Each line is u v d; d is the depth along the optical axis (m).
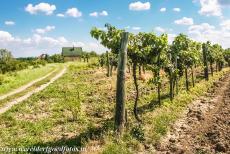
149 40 18.67
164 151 14.20
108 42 17.41
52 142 15.35
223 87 36.50
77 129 18.06
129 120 18.58
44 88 39.00
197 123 19.25
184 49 29.19
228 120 19.67
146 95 29.00
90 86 38.12
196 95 30.62
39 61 104.75
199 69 61.28
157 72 21.42
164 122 17.83
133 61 18.91
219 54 53.31
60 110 24.02
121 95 15.71
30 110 24.12
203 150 14.09
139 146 14.09
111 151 12.70
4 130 18.22
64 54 155.00
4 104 28.34
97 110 23.00
